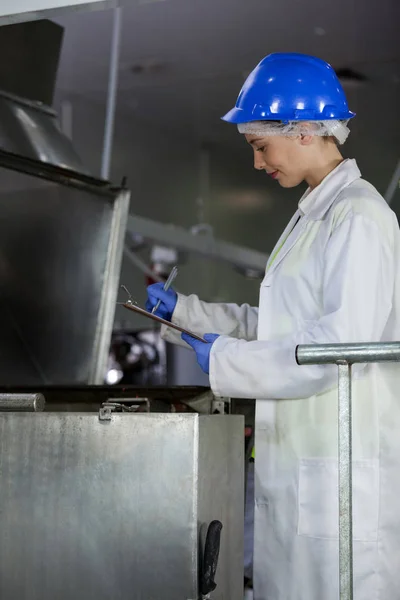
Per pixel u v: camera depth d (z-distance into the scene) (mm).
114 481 1407
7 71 3131
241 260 6289
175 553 1373
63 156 3262
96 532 1410
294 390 1705
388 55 4934
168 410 2238
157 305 2137
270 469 1805
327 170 1901
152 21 4895
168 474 1384
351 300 1664
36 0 2338
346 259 1695
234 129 6516
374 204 1770
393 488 1724
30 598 1434
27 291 3037
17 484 1451
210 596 1436
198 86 5727
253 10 4711
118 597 1394
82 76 5539
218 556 1467
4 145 3014
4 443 1462
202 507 1403
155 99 6043
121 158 6375
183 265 6566
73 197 3057
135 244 6051
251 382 1719
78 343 3100
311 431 1762
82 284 3109
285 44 5004
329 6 4625
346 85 5309
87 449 1423
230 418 1583
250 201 6906
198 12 4777
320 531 1711
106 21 4879
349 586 1378
